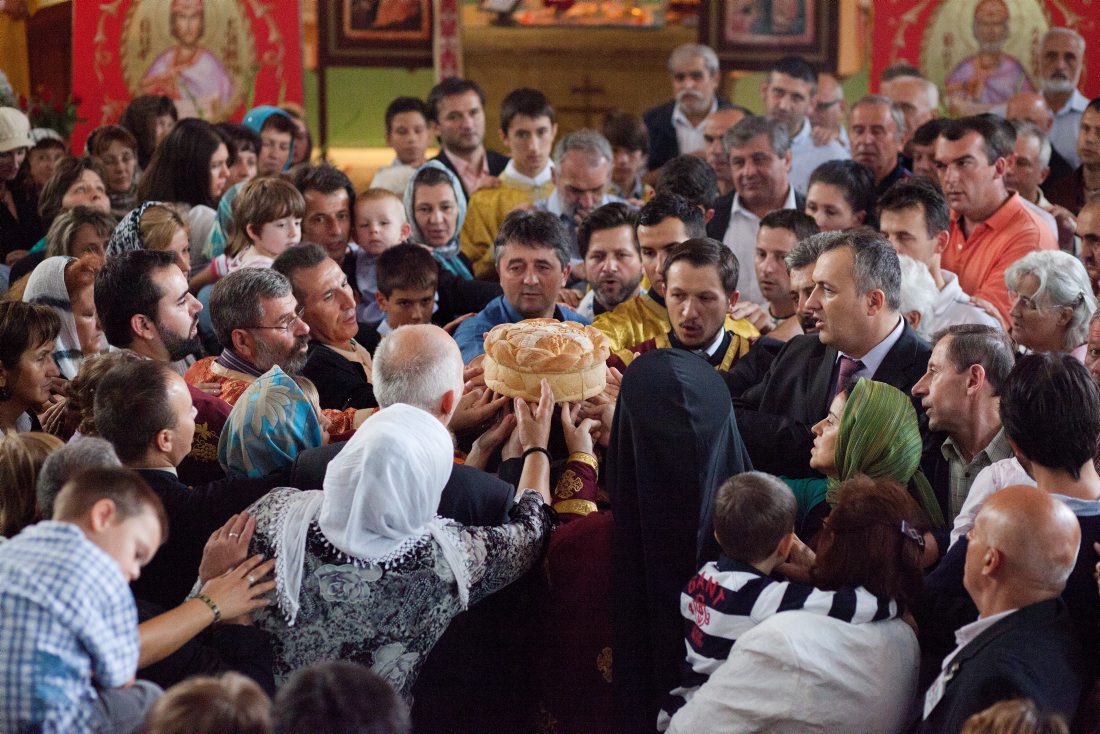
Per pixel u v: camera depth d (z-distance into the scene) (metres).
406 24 9.99
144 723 2.08
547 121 6.25
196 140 5.48
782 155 5.41
